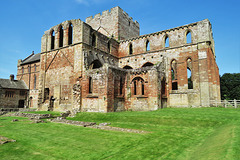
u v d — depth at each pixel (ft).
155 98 74.18
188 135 37.32
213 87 80.23
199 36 84.28
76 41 84.17
